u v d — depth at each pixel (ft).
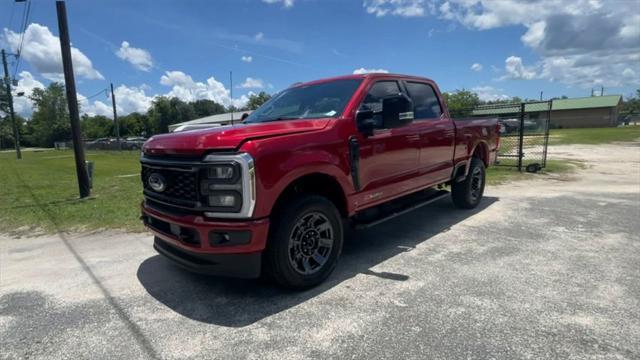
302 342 8.52
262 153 9.68
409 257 13.69
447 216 19.63
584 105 205.67
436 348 8.07
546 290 10.64
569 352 7.79
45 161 91.45
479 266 12.59
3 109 201.77
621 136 95.86
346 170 12.01
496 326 8.86
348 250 14.71
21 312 10.44
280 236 10.32
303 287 11.16
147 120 280.31
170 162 10.46
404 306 10.00
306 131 11.03
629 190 26.05
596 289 10.64
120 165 69.77
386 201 14.23
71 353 8.39
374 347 8.20
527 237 15.64
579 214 19.30
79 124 29.09
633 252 13.57
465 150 19.24
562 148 64.54
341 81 14.44
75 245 17.06
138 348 8.51
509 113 38.19
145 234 18.38
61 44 28.27
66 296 11.42
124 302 10.85
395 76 15.43
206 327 9.32
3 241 18.43
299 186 11.75
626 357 7.59
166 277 12.64
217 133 9.90
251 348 8.36
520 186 28.71
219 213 9.66
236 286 11.71
